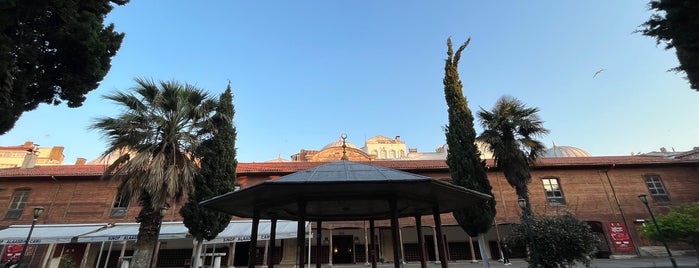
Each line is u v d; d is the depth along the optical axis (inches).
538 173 1096.2
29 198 974.4
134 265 522.0
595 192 1070.4
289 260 1047.6
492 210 613.6
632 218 1033.5
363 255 1136.2
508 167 733.9
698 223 693.3
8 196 973.8
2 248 917.2
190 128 629.9
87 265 1025.5
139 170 554.3
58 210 961.5
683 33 305.0
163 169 561.6
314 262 1098.7
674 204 1055.0
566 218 514.9
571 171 1102.4
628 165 1104.8
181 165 602.5
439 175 1069.8
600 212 1041.5
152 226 549.0
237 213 365.7
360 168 310.8
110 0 402.9
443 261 320.5
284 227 883.4
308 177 278.1
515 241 541.3
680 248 988.6
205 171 656.4
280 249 1087.0
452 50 782.5
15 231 874.1
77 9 357.4
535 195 1058.7
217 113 697.0
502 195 1047.0
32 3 311.7
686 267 604.7
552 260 488.7
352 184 256.1
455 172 654.5
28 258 924.0
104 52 388.8
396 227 279.9
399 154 2733.8
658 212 1042.7
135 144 568.7
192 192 630.5
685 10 290.0
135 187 546.0
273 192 272.7
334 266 986.7
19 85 334.6
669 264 694.5
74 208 965.2
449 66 764.6
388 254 1140.5
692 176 1104.8
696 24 292.8
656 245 995.9
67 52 368.2
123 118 560.1
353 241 1152.2
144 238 538.3
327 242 1132.5
